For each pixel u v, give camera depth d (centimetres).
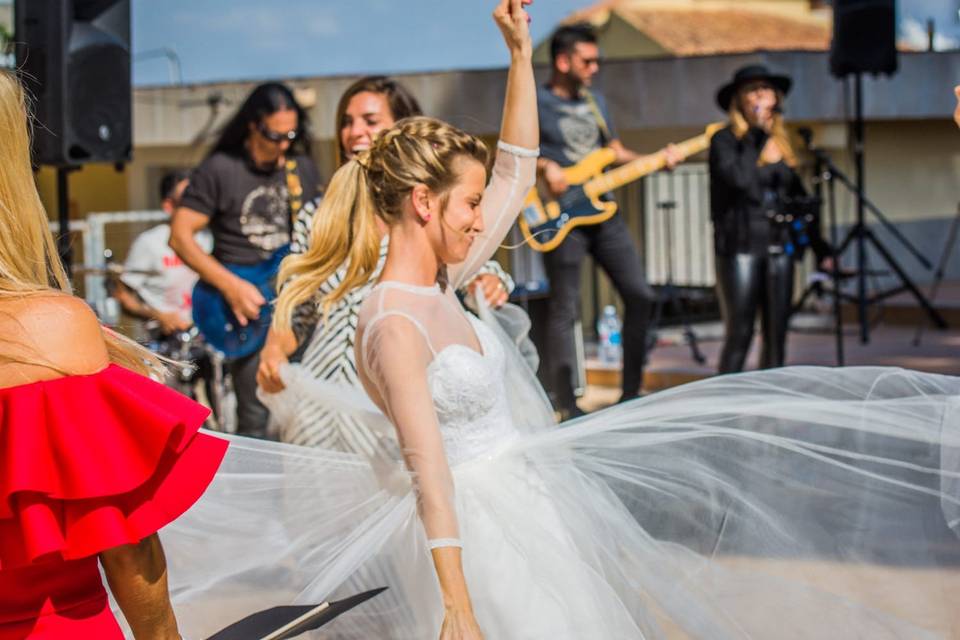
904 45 1417
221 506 324
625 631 291
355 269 346
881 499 331
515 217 350
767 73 744
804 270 1240
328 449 370
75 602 204
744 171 738
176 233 616
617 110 1120
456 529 271
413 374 284
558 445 312
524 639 286
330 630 299
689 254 1187
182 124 1262
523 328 402
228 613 321
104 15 661
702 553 327
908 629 316
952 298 1182
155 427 200
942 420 329
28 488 193
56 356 200
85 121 651
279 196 623
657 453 327
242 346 608
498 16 345
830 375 339
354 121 462
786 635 309
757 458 329
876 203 1328
